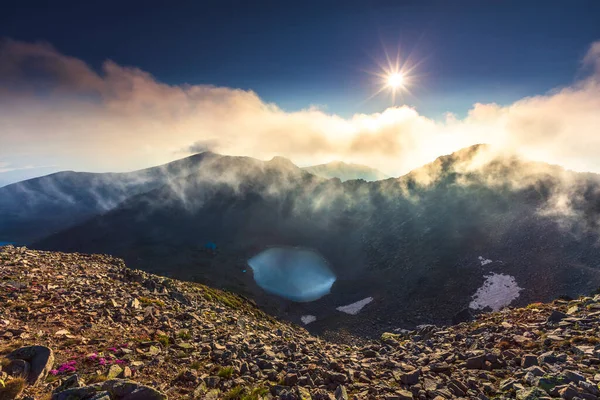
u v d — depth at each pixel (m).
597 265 141.88
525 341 15.47
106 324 16.91
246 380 13.27
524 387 10.70
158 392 9.57
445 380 12.80
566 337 14.79
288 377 13.32
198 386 12.00
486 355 14.13
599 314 16.75
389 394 11.88
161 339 16.33
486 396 10.94
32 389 9.73
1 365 10.08
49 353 11.12
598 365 11.45
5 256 26.88
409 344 21.50
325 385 13.09
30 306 16.92
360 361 17.22
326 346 23.34
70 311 17.38
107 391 9.14
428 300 154.75
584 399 9.29
